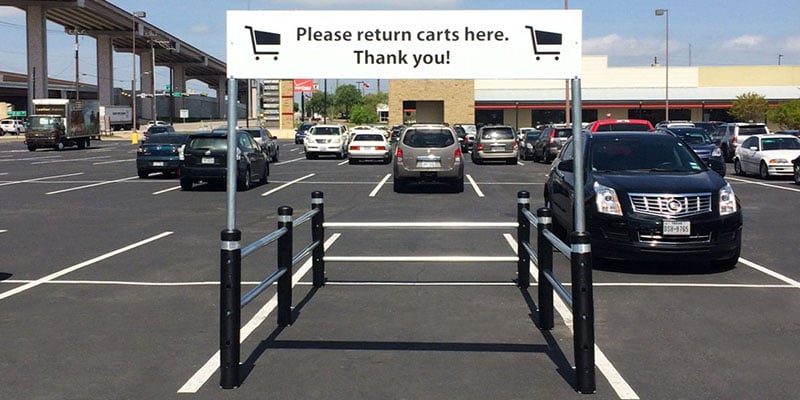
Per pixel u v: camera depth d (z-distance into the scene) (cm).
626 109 7106
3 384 555
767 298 812
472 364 594
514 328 697
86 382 559
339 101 14925
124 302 802
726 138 3559
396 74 577
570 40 565
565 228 1130
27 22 7656
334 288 864
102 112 8644
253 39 573
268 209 1638
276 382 555
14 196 1922
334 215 1522
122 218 1488
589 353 524
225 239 535
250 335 677
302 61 576
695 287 865
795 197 1870
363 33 575
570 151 1152
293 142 6769
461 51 573
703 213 910
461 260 786
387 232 1281
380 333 683
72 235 1265
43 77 7719
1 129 8594
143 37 10150
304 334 680
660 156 1053
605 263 1002
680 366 589
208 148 2061
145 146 2512
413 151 1989
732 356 613
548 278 645
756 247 1135
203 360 608
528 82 7269
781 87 7138
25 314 754
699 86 7294
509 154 3409
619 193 931
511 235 1245
